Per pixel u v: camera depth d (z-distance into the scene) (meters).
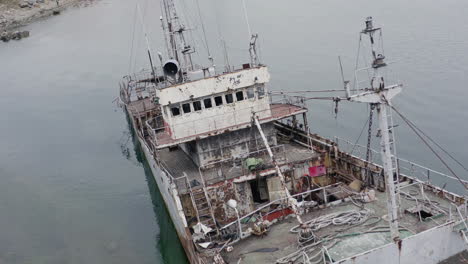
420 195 23.19
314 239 20.06
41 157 46.31
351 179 26.77
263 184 26.88
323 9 85.00
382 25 66.31
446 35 56.75
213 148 27.67
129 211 34.75
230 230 23.16
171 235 30.31
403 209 21.86
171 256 27.84
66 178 41.41
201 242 22.33
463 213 20.67
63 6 144.88
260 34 72.50
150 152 33.16
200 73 28.70
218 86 27.05
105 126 53.81
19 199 37.88
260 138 28.38
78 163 44.50
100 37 96.50
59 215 34.72
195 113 27.41
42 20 129.38
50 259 28.64
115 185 39.59
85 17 123.00
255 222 23.59
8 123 56.94
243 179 25.41
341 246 19.34
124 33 95.75
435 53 50.94
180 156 32.06
